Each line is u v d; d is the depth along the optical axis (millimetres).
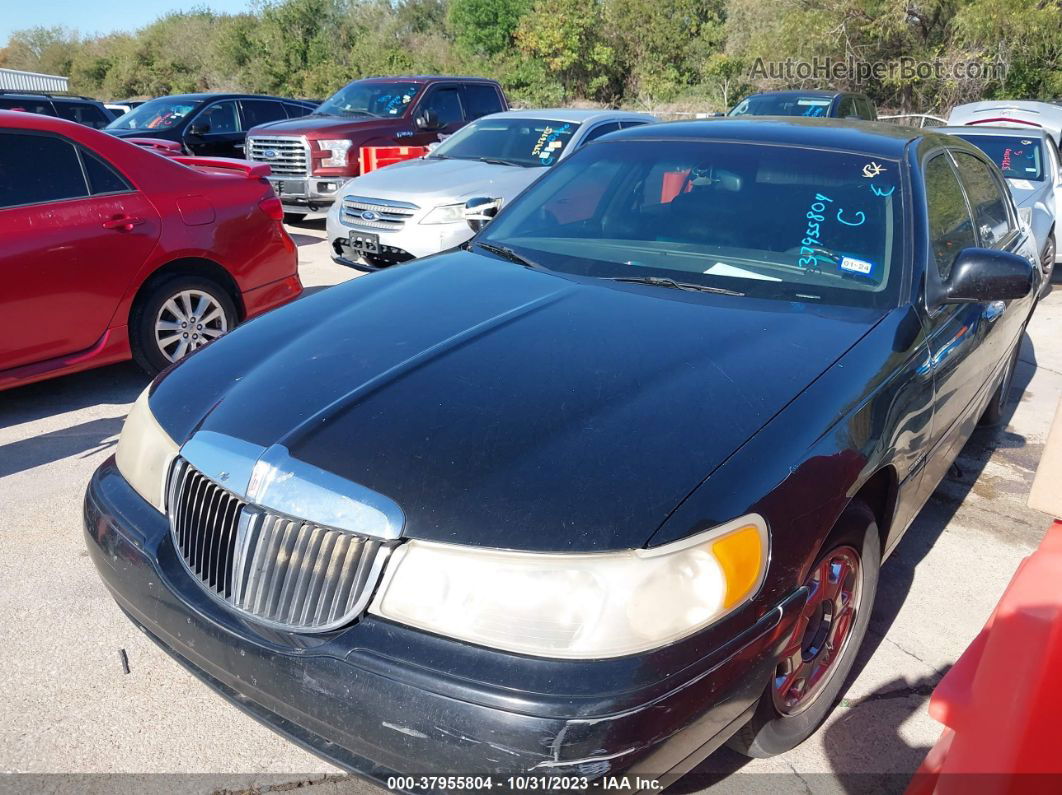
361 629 2029
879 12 24984
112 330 5137
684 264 3277
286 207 11219
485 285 3170
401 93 11688
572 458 2131
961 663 1778
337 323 2916
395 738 1936
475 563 1965
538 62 38688
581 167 4004
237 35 48562
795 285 3105
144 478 2559
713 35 37156
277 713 2127
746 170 3604
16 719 2682
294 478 2164
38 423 4977
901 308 2992
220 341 3008
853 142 3635
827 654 2645
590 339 2666
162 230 5250
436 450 2168
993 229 4348
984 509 4352
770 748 2506
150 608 2377
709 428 2258
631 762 1857
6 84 42562
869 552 2691
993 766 1622
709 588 1996
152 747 2596
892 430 2662
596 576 1927
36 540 3709
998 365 4273
